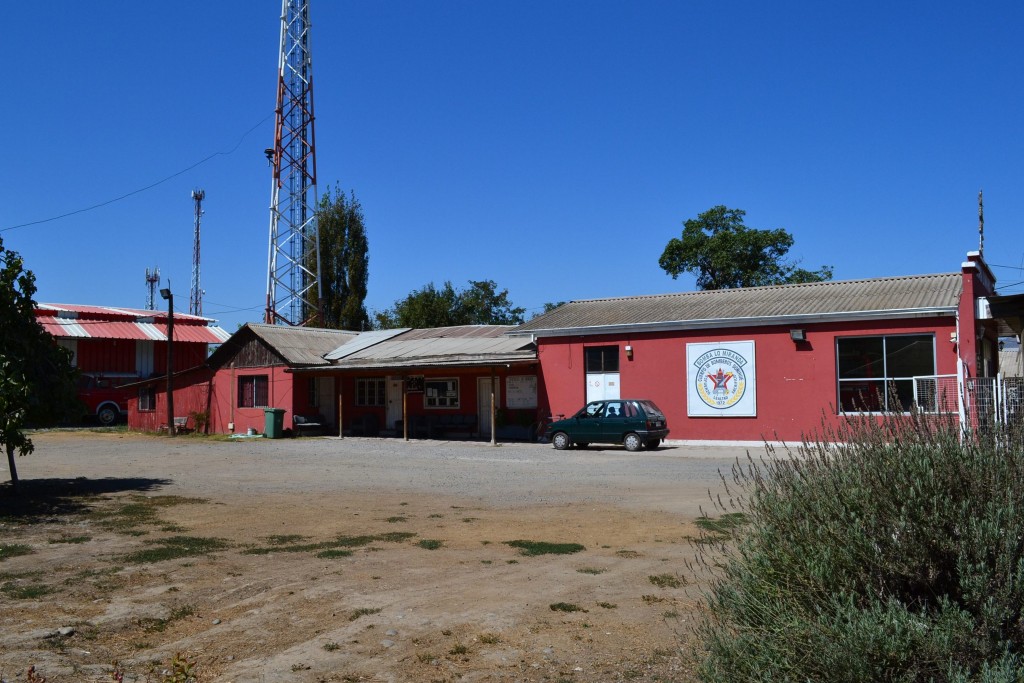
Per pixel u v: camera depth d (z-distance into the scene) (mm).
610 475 16141
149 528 10516
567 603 6930
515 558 8625
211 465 19203
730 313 23312
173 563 8445
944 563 3807
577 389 25422
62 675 5277
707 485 14133
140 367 43938
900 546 3826
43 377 13758
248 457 21391
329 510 11977
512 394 27781
